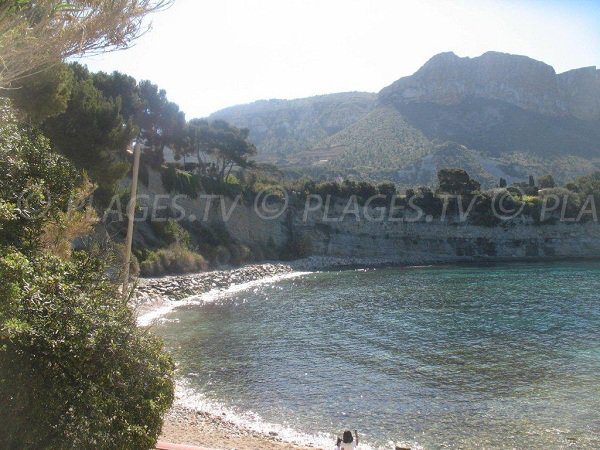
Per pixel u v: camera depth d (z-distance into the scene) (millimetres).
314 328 29953
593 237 96125
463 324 31406
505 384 19188
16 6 7996
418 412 16438
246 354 23766
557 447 13797
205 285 47250
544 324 31359
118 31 9094
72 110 28781
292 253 79000
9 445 5828
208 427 15016
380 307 38438
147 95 62375
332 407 16953
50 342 6195
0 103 9734
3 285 5930
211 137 79438
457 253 92812
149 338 8008
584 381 19422
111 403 6742
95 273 7922
